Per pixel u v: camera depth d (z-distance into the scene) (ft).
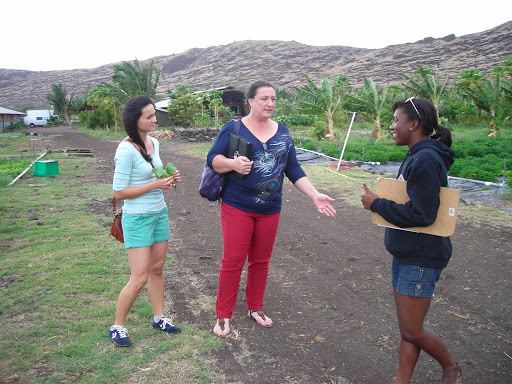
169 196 30.71
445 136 8.01
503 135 77.00
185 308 12.51
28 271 15.35
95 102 147.84
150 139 10.65
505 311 12.37
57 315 11.87
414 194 7.26
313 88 77.92
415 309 7.67
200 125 110.83
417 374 9.48
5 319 11.70
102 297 13.10
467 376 9.38
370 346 10.62
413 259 7.58
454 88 112.68
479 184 32.83
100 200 29.07
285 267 16.25
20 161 54.03
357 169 42.22
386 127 80.74
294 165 11.09
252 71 586.45
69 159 58.29
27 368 9.32
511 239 19.08
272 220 10.98
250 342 10.73
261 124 10.55
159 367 9.46
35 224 22.21
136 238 10.02
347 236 20.20
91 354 9.92
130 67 127.65
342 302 13.12
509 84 87.92
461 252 17.43
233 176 10.54
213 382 9.01
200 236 20.36
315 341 10.85
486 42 455.22
